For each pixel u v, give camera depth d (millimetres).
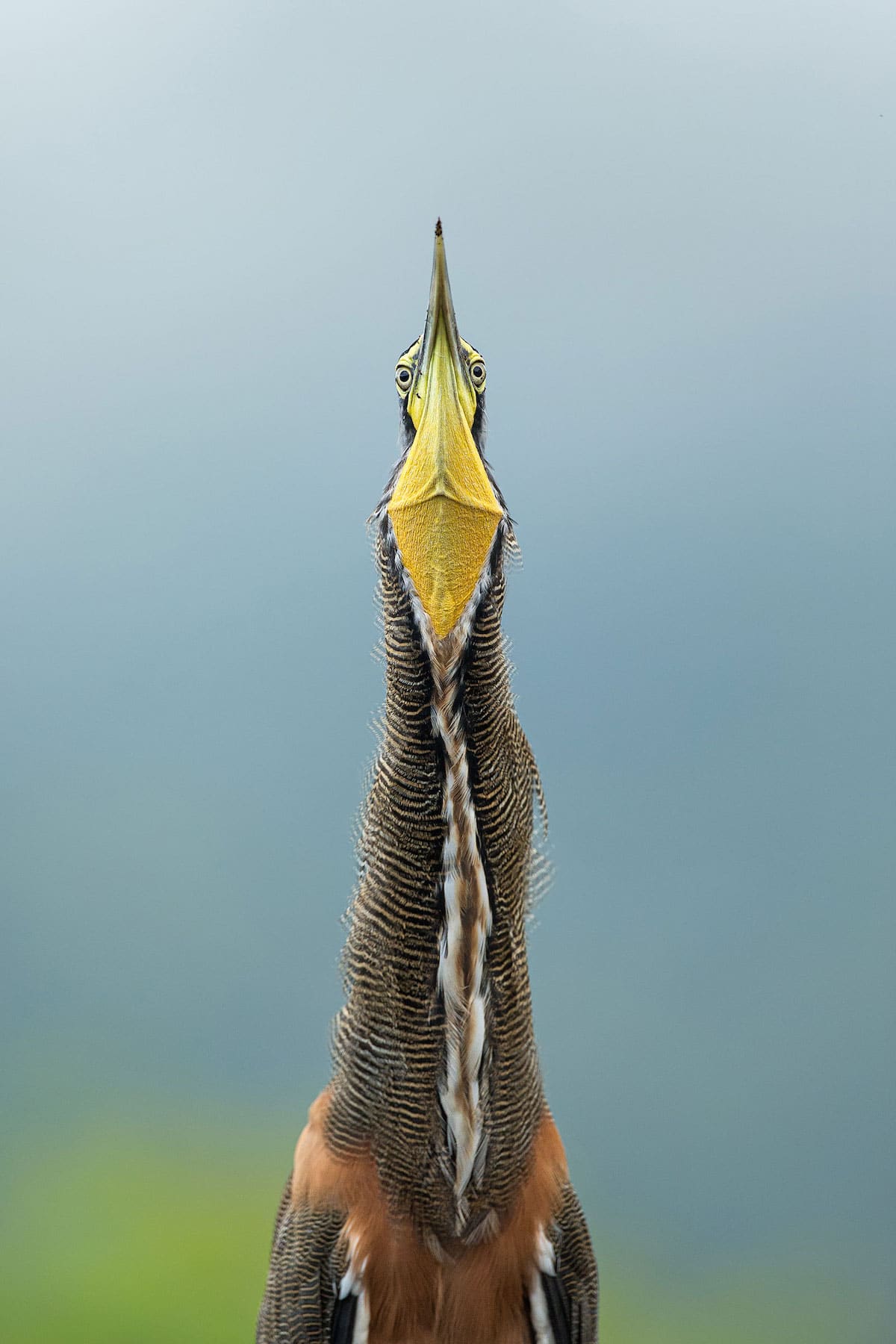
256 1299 9742
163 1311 9555
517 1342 4137
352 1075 4121
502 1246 4129
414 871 4102
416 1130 4109
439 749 4102
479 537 4109
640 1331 14625
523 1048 4129
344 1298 4121
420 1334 4125
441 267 4125
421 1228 4117
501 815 4113
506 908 4117
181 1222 10695
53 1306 9734
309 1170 4137
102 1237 10570
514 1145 4121
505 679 4125
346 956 4133
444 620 4102
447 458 4109
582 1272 4164
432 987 4102
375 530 4152
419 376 4156
